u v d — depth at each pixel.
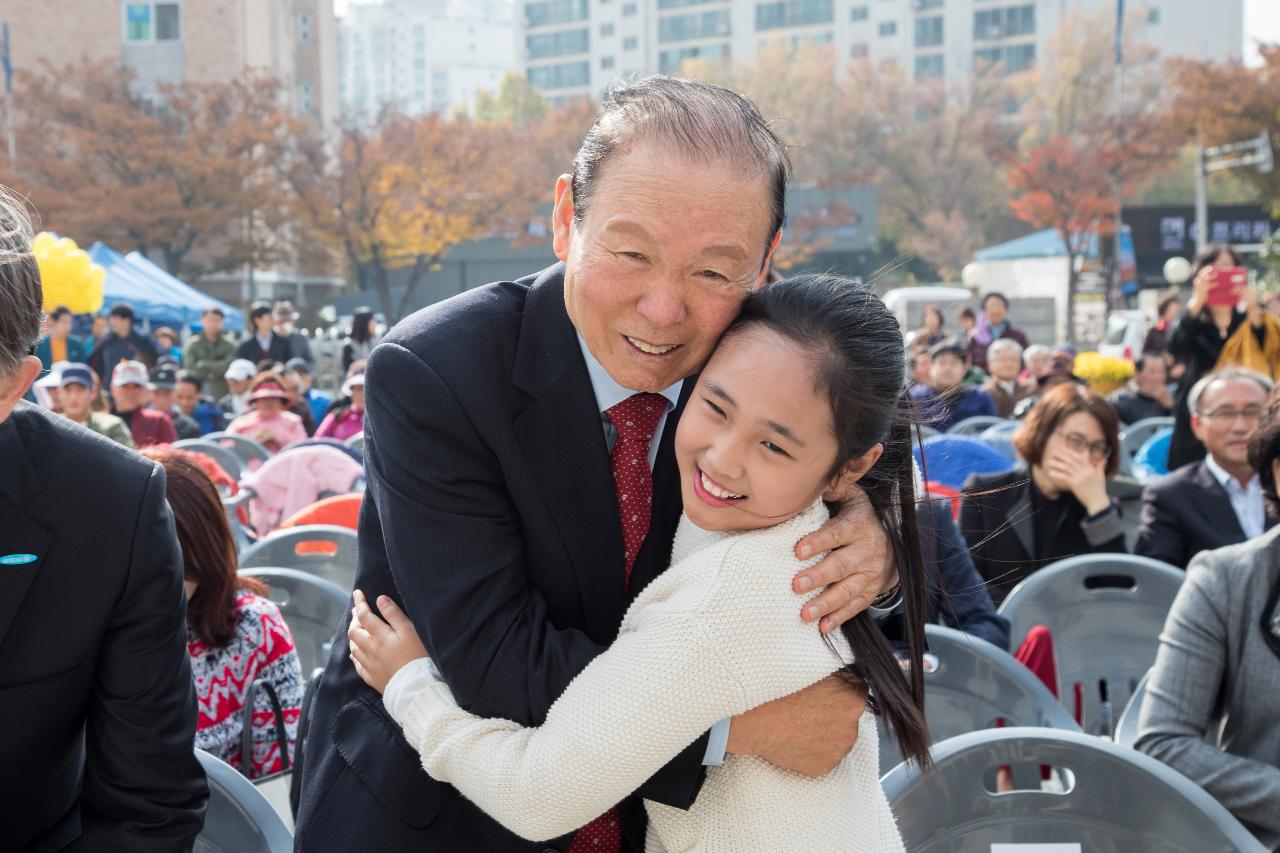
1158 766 2.13
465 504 1.55
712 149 1.42
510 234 46.38
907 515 1.63
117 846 1.73
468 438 1.56
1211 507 4.12
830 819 1.55
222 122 38.53
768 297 1.48
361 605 1.69
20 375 1.48
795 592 1.47
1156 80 54.28
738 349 1.44
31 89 37.38
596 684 1.44
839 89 60.69
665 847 1.64
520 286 1.73
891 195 59.81
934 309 13.91
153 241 37.81
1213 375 4.18
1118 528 3.81
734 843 1.55
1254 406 4.02
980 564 3.96
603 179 1.46
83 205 35.91
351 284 55.25
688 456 1.49
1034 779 2.62
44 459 1.65
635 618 1.50
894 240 59.97
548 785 1.43
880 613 1.78
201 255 44.25
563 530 1.60
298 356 14.70
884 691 1.54
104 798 1.74
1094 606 3.51
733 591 1.45
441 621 1.52
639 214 1.42
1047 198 42.62
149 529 1.70
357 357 16.77
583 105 53.91
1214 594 2.54
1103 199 41.44
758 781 1.54
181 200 37.88
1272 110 38.50
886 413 1.46
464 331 1.61
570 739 1.42
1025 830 2.15
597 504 1.62
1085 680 3.48
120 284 19.45
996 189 57.94
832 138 58.56
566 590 1.61
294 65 64.25
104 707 1.71
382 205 39.72
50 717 1.66
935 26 97.50
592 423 1.62
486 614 1.51
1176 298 13.27
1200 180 34.34
